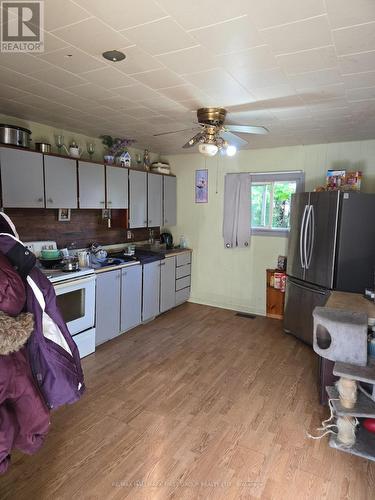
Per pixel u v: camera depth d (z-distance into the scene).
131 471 1.85
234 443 2.09
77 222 3.80
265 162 4.45
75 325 3.11
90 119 3.18
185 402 2.53
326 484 1.79
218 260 4.94
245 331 4.02
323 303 3.38
